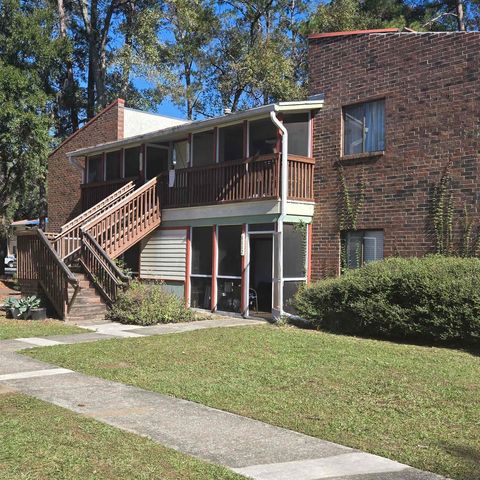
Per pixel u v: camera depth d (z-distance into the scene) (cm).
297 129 1509
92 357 942
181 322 1410
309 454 502
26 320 1424
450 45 1241
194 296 1658
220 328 1292
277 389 730
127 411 633
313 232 1487
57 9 3309
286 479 445
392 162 1335
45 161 2602
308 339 1116
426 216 1266
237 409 639
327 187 1466
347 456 496
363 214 1387
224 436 550
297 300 1310
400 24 2911
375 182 1367
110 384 760
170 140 1866
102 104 3416
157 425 583
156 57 3166
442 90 1251
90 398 688
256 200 1445
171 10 3322
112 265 1484
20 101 2530
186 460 481
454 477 450
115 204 1730
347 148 1443
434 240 1250
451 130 1232
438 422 593
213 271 1591
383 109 1371
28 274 1575
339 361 898
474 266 1067
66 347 1036
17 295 2125
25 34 2608
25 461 477
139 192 1694
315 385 748
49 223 2569
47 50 2684
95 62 3472
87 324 1370
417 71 1299
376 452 505
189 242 1672
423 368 845
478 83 1191
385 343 1078
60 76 3425
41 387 742
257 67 3134
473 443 529
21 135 2520
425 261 1148
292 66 3234
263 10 3406
